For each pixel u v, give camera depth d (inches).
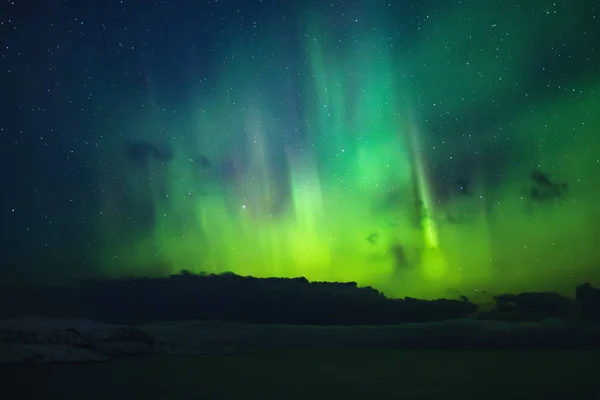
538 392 262.8
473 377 294.2
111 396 261.9
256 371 312.0
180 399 254.5
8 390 272.7
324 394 261.7
